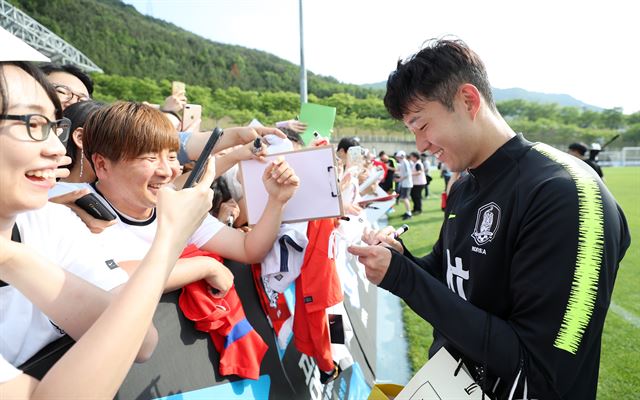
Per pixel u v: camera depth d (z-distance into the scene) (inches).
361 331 109.9
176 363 47.1
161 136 45.7
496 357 38.7
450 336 41.0
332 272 66.1
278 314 67.3
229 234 59.0
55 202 42.9
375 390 53.1
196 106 115.0
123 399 40.8
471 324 39.9
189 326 49.8
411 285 42.7
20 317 34.0
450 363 46.1
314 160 59.1
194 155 76.9
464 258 46.8
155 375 44.4
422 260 60.8
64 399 25.2
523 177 41.4
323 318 66.2
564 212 37.2
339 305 91.2
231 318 53.0
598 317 36.8
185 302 49.6
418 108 44.6
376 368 113.1
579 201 37.3
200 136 77.5
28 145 27.9
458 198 52.7
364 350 105.6
